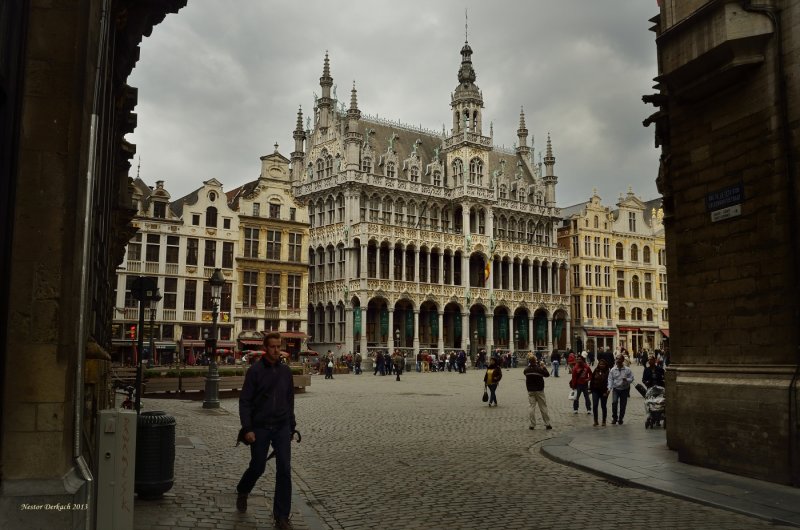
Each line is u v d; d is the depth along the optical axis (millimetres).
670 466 12414
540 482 11305
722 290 12375
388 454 14203
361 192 65688
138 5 10438
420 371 60500
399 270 66500
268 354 8367
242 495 8500
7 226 5672
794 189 11031
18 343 5613
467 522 8609
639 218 86250
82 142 6145
